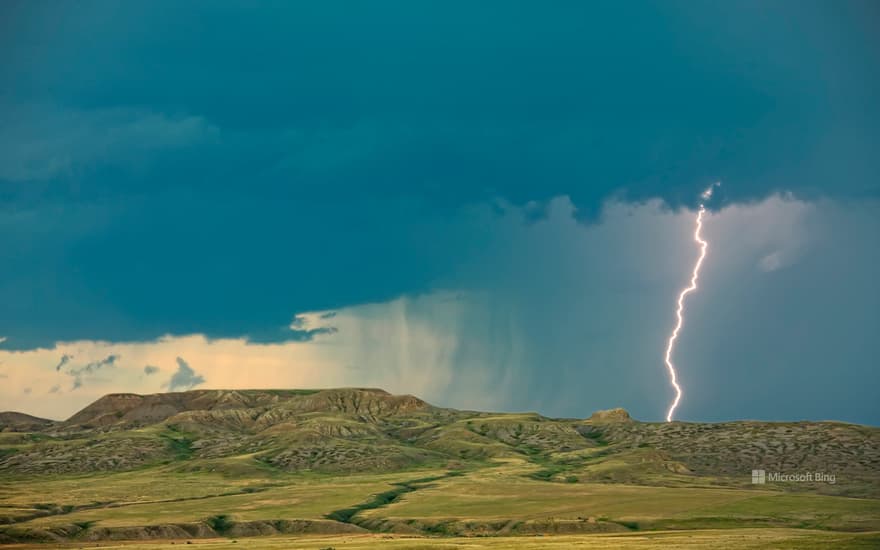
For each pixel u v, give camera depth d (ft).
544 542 513.45
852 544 443.32
